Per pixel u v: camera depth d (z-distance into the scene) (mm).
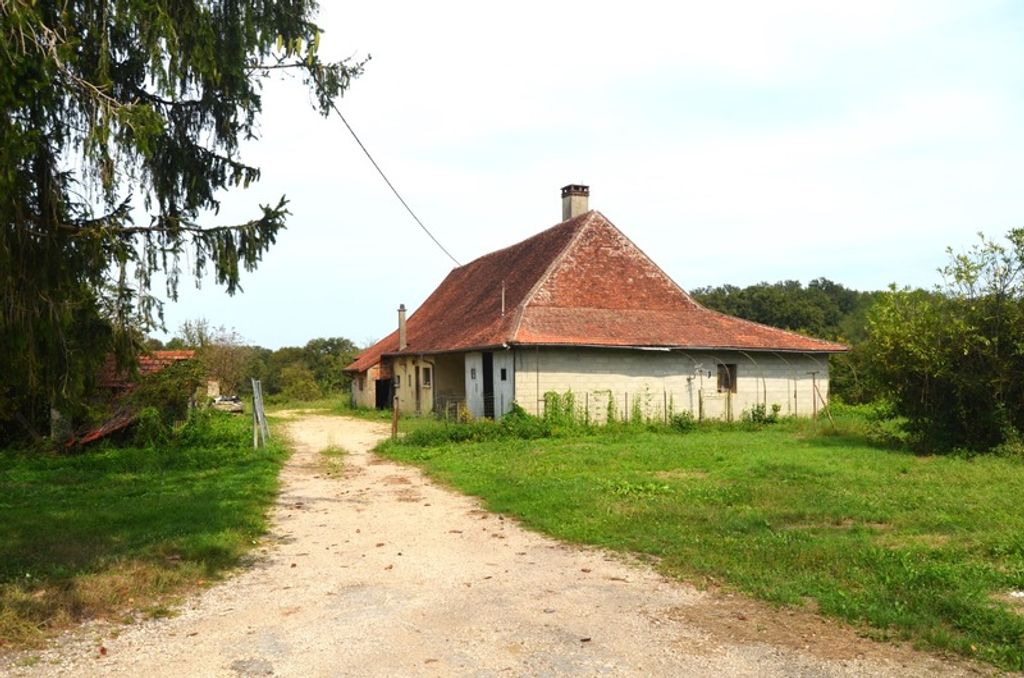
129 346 8336
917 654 5047
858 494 10914
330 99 9938
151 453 17547
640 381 24359
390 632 5637
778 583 6637
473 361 26406
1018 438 15781
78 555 7699
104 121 6707
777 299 58656
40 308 7113
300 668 4949
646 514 9711
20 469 15547
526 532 9297
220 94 8922
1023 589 6289
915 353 16703
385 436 23688
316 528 9719
